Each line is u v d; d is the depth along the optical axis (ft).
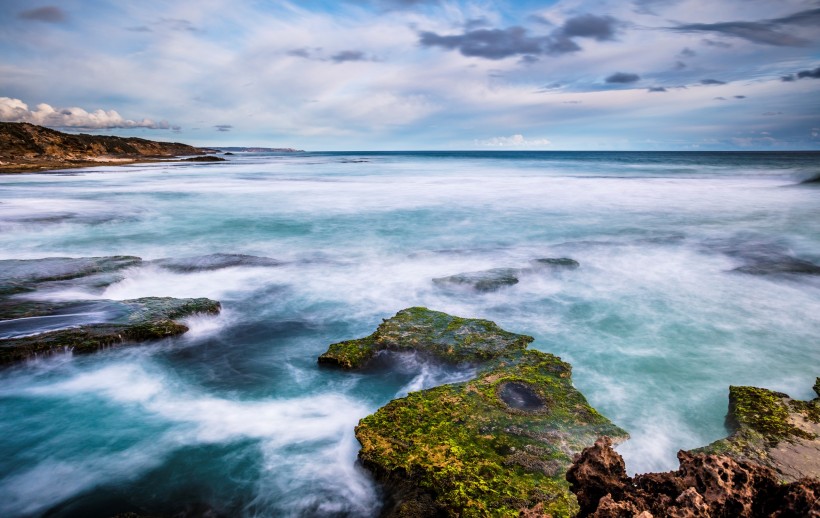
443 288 44.73
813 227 69.72
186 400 26.91
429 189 128.47
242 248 61.57
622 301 41.57
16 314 34.12
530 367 27.22
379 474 19.76
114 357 30.96
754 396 24.35
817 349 32.14
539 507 14.08
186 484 20.75
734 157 388.98
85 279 43.21
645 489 13.07
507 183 144.56
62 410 26.00
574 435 21.34
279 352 32.78
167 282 46.19
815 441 20.56
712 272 49.44
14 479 21.07
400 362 29.73
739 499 11.95
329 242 65.16
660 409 25.25
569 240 65.36
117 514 19.10
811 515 11.14
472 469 19.12
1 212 81.71
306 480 20.67
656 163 265.13
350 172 208.54
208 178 168.45
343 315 39.34
